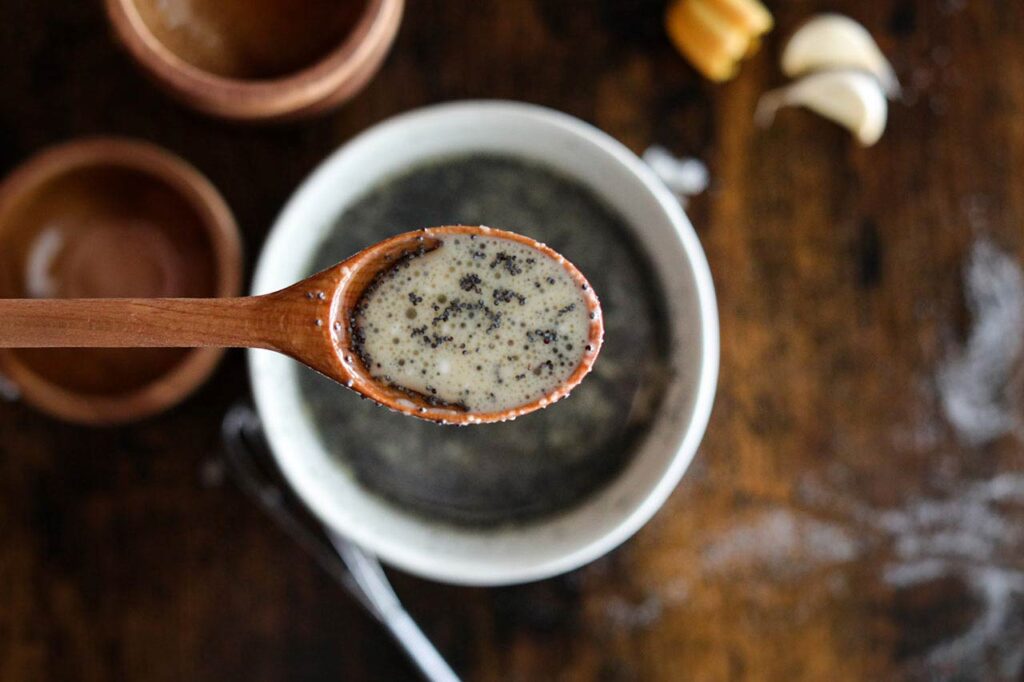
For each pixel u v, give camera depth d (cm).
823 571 43
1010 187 43
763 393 43
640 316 39
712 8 41
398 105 43
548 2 43
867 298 43
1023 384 43
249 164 42
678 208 38
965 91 43
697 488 42
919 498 43
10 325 32
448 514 39
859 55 42
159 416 42
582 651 42
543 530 39
